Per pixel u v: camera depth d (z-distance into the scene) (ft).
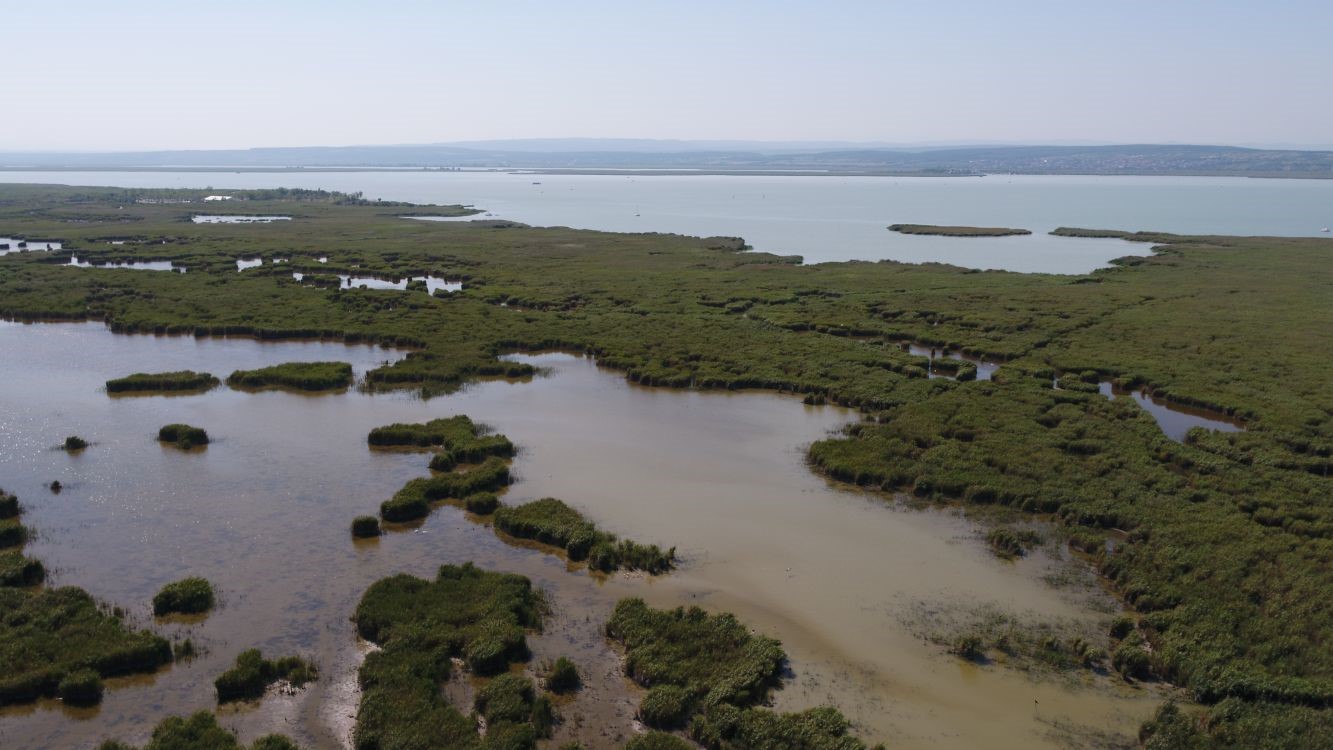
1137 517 124.26
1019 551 118.32
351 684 88.33
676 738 79.87
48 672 86.69
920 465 144.15
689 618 98.73
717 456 153.69
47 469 143.95
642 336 238.07
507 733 79.10
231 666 90.79
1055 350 223.92
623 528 124.36
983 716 83.92
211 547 117.50
